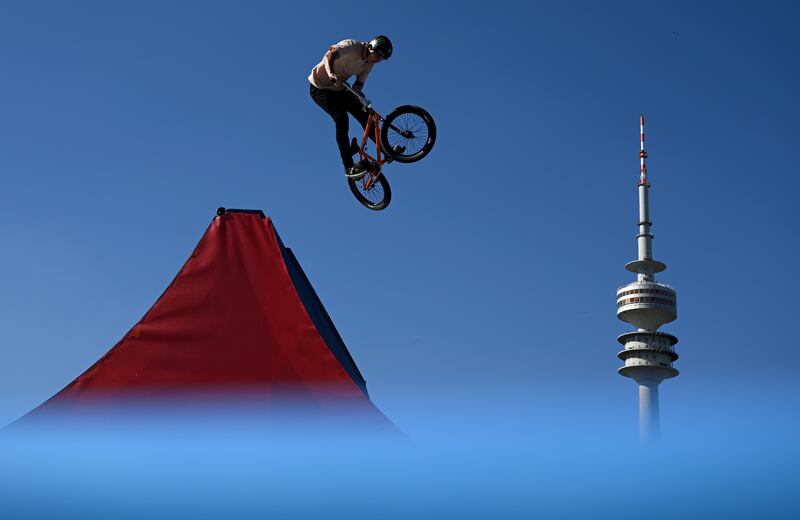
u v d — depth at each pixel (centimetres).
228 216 2191
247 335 2006
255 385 1906
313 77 1844
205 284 2073
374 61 1819
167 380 1919
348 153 1847
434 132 1797
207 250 2131
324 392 1883
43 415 1833
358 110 1847
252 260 2128
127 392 1894
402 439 1758
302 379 1917
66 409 1853
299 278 2352
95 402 1872
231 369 1944
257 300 2066
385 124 1798
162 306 2031
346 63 1794
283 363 1953
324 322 2398
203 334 1997
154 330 1994
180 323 2009
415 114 1795
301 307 2050
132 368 1934
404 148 1811
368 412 1833
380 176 1845
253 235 2173
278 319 2033
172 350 1970
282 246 2288
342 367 1934
